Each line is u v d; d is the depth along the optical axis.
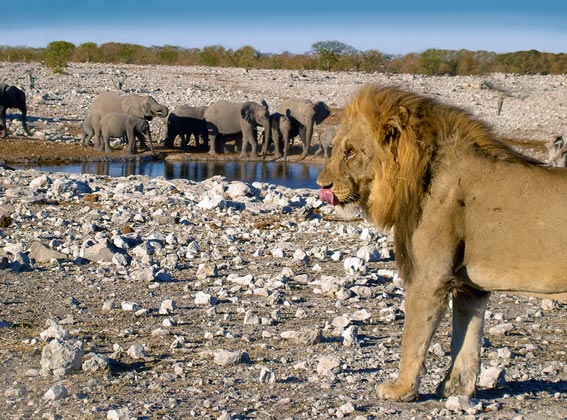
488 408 8.64
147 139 51.44
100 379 9.39
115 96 47.56
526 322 12.79
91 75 74.69
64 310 12.55
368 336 11.67
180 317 12.34
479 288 8.42
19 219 19.42
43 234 17.81
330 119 58.41
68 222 19.20
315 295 13.98
